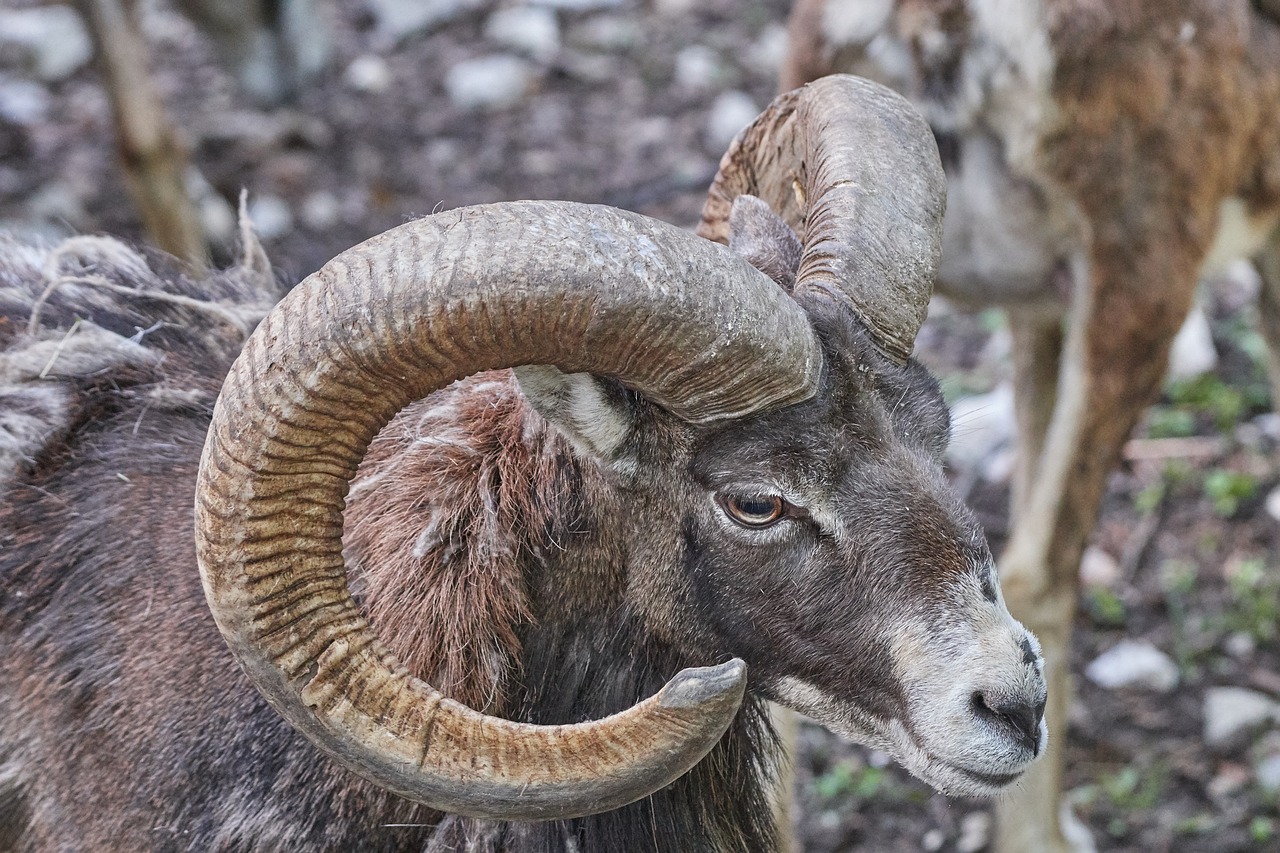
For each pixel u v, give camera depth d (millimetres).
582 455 7445
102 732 8094
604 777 6449
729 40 24344
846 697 7570
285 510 6305
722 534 7422
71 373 8727
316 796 7867
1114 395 11781
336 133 22156
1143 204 11617
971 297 13180
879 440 7352
